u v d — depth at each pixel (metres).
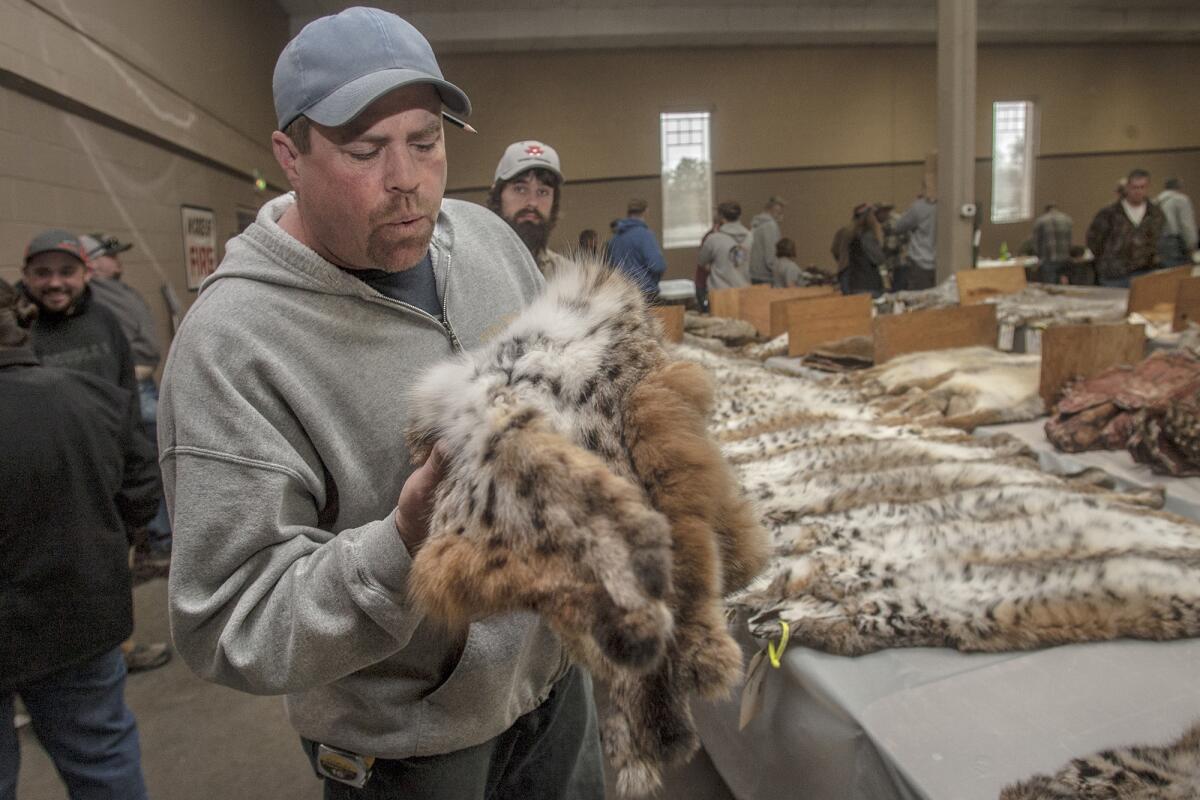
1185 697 1.27
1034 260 10.03
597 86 12.48
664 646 0.62
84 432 1.89
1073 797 1.06
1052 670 1.36
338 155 0.90
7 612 1.75
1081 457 2.42
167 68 5.95
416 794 1.16
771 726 1.60
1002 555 1.63
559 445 0.72
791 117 13.20
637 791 0.78
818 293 5.62
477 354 0.90
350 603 0.84
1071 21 13.05
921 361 3.37
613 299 0.93
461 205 1.28
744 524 0.87
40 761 2.61
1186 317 3.76
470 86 12.15
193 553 0.91
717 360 3.81
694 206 13.31
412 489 0.80
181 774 2.53
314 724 1.13
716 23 11.83
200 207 6.89
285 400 0.96
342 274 1.00
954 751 1.18
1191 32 13.66
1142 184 7.12
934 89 13.53
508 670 1.12
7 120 3.55
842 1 11.98
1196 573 1.48
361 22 0.90
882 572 1.60
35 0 3.77
